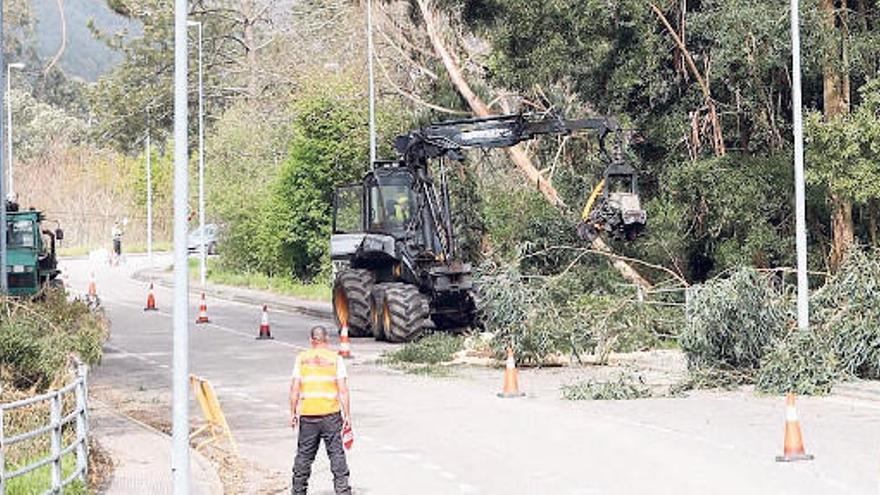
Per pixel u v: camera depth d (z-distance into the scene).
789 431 28.47
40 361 34.38
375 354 53.72
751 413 36.50
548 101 66.38
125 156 158.62
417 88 83.88
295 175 94.12
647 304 50.59
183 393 23.48
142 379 47.38
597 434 32.94
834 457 28.66
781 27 53.97
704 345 42.34
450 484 26.56
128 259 140.12
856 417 35.22
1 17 48.72
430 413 37.34
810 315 43.69
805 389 40.25
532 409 38.03
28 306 40.94
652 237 60.62
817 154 51.28
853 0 58.34
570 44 61.00
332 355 24.89
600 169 63.72
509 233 65.38
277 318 74.75
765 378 41.03
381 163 61.72
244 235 108.50
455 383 44.72
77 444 24.94
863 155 50.91
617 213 50.41
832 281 44.31
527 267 61.62
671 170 59.25
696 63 60.53
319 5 110.75
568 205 64.19
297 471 24.78
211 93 134.88
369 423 35.53
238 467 29.61
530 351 48.22
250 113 114.81
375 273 62.06
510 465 28.58
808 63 54.84
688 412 36.94
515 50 62.41
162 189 155.12
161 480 27.00
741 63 57.66
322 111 92.00
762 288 42.72
